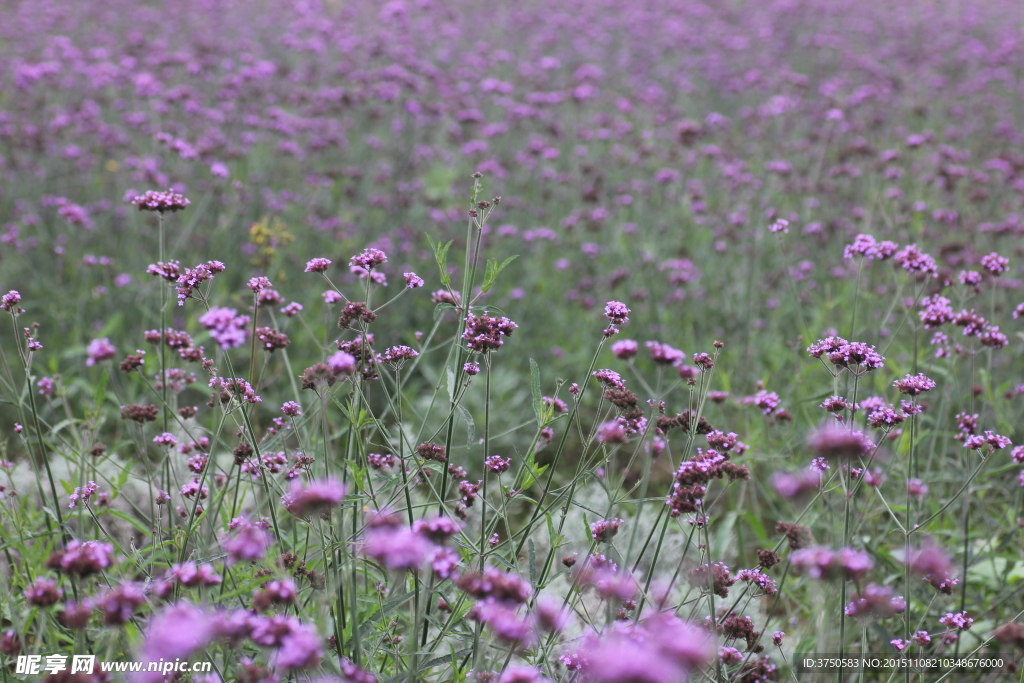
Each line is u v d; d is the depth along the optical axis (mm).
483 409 7480
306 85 14109
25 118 11195
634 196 10477
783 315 8648
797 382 6559
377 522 3055
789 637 4973
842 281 8812
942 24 21750
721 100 15961
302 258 8945
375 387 6680
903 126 13594
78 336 7434
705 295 9133
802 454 6309
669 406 7855
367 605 3957
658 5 23000
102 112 12297
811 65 18109
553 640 3713
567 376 8141
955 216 8703
